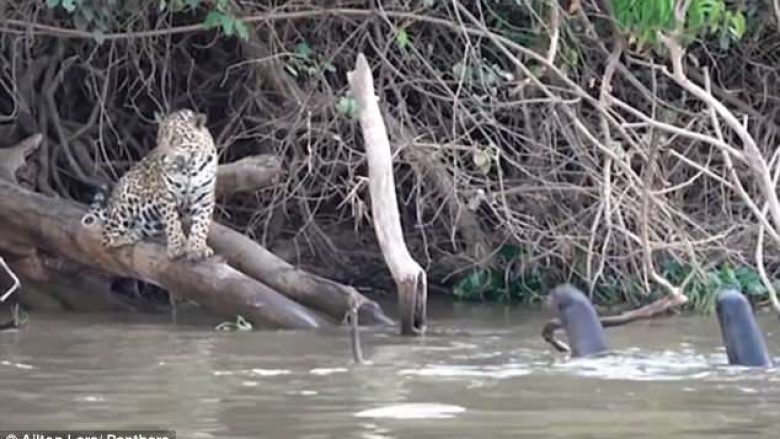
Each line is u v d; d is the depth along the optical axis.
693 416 9.62
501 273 19.17
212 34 19.38
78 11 17.20
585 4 17.69
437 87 18.58
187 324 15.77
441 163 18.33
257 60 17.91
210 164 16.25
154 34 17.59
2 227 16.95
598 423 9.35
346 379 11.28
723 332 12.25
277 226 19.25
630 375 11.41
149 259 16.33
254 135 18.94
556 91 17.67
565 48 17.78
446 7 18.00
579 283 18.64
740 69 19.61
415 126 18.66
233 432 9.09
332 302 15.83
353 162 18.09
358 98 14.98
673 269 17.83
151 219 16.45
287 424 9.33
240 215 19.28
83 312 17.08
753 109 19.39
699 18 14.38
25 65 18.97
